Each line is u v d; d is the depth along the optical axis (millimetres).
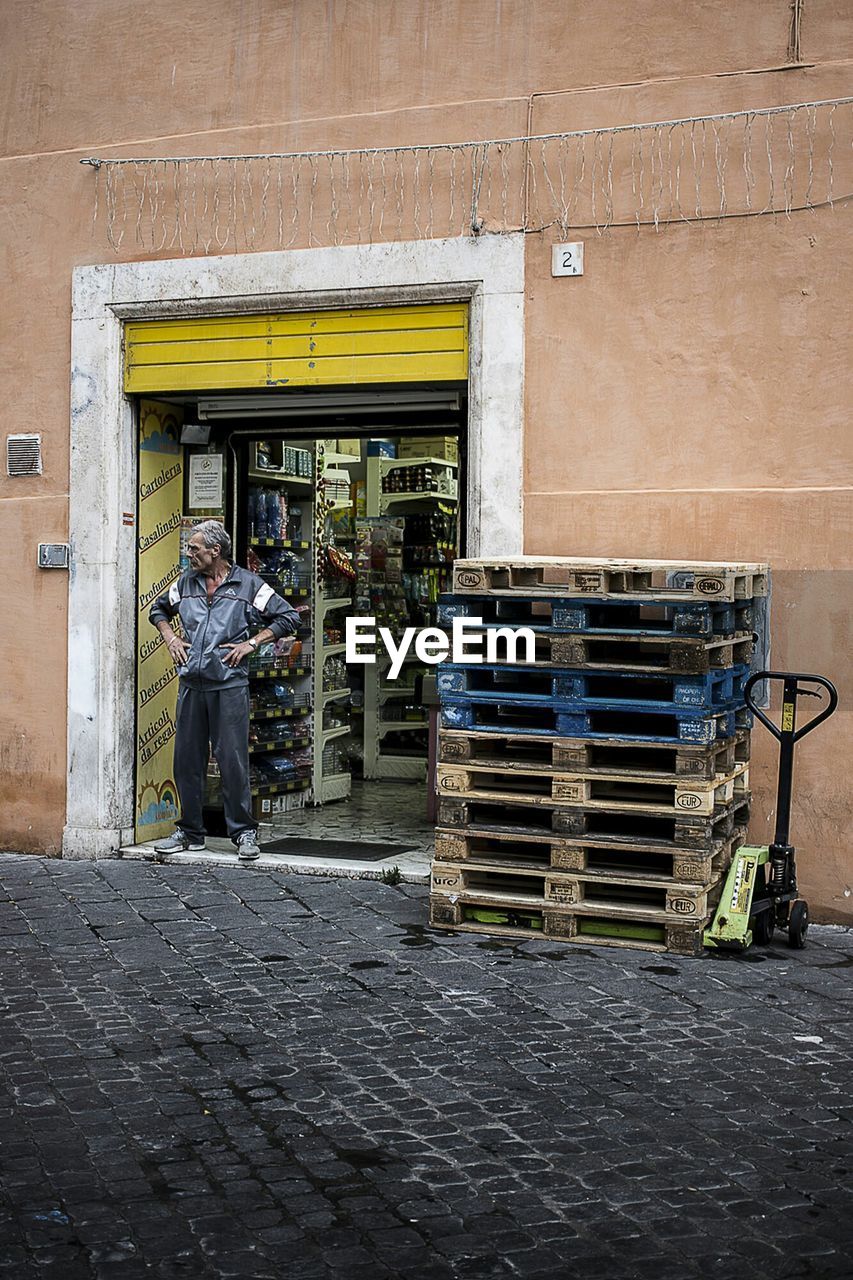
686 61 7621
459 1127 4570
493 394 8008
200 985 6125
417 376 8289
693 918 6605
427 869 8250
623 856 7035
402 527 12125
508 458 7977
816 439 7375
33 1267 3648
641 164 7699
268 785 10000
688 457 7625
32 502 9125
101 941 6867
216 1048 5320
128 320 8945
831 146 7336
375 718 12148
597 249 7789
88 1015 5715
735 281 7523
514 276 7953
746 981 6227
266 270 8516
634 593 6738
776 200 7441
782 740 6848
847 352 7309
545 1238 3820
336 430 9227
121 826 9031
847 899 7324
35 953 6656
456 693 7016
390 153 8234
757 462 7488
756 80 7480
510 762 6945
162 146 8812
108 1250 3744
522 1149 4398
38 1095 4840
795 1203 4031
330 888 8000
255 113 8586
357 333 8430
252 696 10016
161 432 9273
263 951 6676
